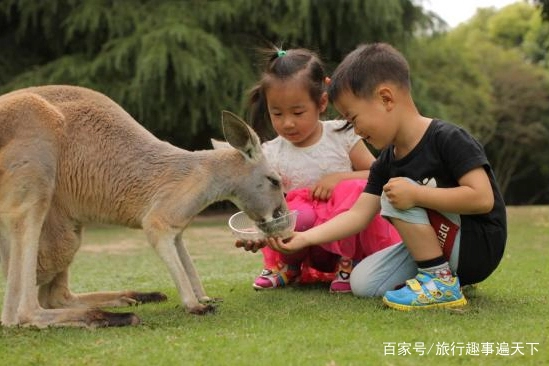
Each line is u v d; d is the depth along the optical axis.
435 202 2.96
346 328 2.66
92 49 12.27
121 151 3.23
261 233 3.26
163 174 3.22
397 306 3.00
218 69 11.59
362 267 3.38
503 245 3.17
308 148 3.90
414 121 3.12
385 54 3.09
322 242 3.30
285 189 3.96
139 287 4.19
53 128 3.08
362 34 12.62
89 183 3.21
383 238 3.62
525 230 7.47
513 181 26.91
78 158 3.18
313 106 3.68
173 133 12.97
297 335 2.54
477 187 2.96
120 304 3.41
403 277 3.34
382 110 3.06
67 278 3.44
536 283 3.71
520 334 2.52
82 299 3.43
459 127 3.10
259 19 12.34
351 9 12.12
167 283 4.34
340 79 3.12
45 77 11.85
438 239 3.07
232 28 12.88
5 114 3.00
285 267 3.83
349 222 3.37
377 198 3.39
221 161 3.30
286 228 3.23
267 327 2.71
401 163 3.17
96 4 11.73
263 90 3.75
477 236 3.07
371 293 3.34
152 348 2.41
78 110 3.23
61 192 3.19
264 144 4.03
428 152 3.08
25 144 2.98
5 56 13.05
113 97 11.41
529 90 24.25
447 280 3.04
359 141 3.92
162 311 3.17
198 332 2.65
